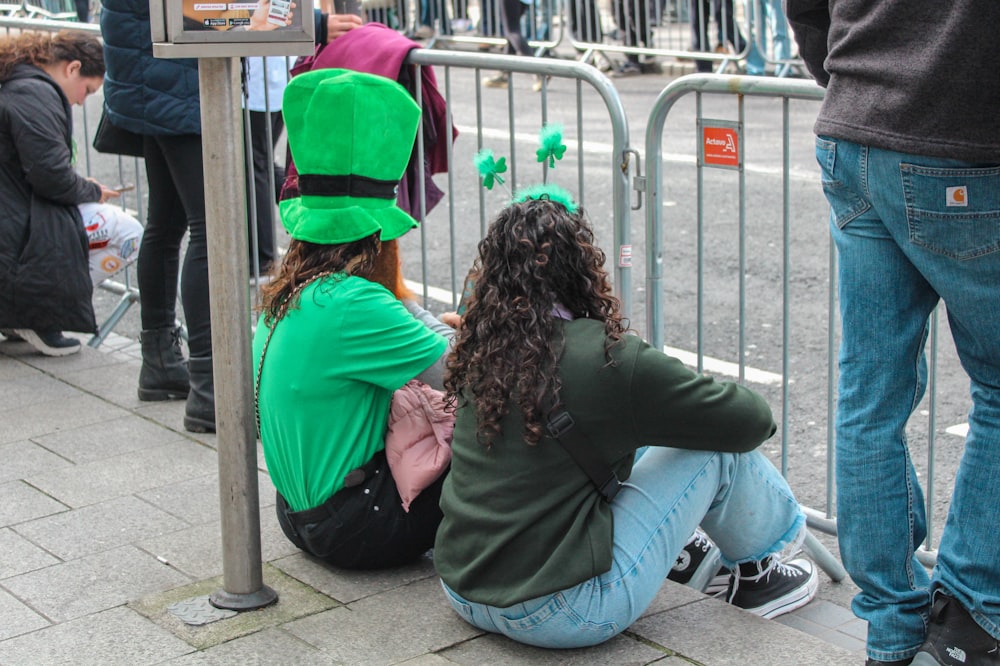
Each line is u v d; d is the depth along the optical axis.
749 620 3.12
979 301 2.58
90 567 3.53
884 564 2.81
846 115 2.63
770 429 2.93
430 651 3.01
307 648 3.04
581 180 4.03
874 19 2.56
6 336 5.69
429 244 7.73
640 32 12.49
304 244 3.37
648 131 3.86
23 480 4.16
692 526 3.04
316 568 3.46
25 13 13.38
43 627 3.19
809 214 7.89
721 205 8.17
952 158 2.48
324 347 3.27
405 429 3.34
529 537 2.87
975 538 2.73
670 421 2.82
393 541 3.34
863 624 3.44
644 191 3.92
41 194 5.20
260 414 3.41
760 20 11.60
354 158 3.23
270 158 5.23
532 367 2.81
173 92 4.37
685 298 6.59
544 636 2.92
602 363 2.80
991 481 2.71
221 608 3.23
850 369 2.81
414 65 4.46
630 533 2.94
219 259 3.05
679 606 3.19
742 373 3.91
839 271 2.82
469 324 2.94
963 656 2.74
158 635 3.12
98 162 9.69
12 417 4.75
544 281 2.85
